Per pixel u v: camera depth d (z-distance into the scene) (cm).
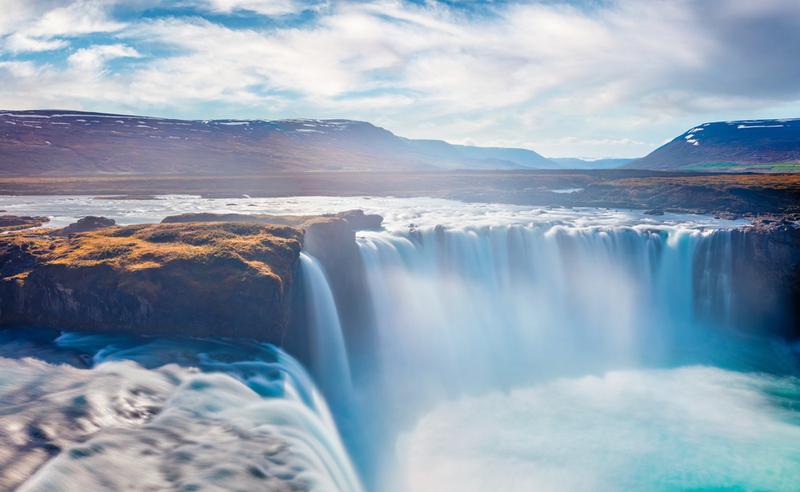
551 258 5228
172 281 2891
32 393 2038
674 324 5216
